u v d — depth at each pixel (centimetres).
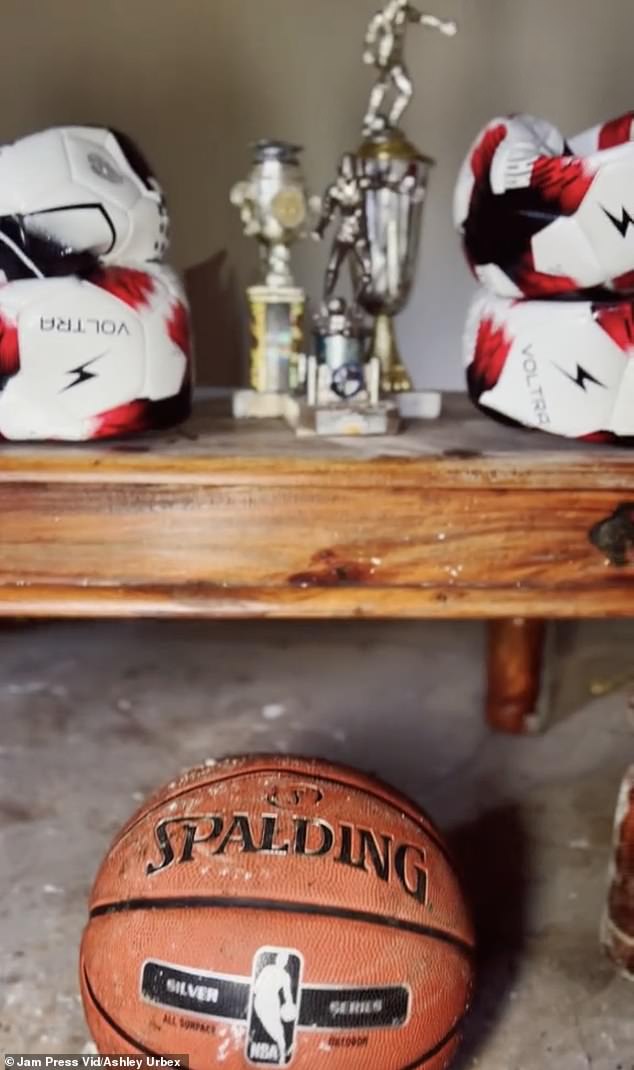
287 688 128
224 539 67
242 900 57
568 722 121
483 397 79
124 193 71
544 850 95
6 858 91
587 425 73
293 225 91
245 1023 55
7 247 67
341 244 90
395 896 59
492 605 69
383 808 64
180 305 75
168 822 62
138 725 117
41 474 65
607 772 110
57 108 125
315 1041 56
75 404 69
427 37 127
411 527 68
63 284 68
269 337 90
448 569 68
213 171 129
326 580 68
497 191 73
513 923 84
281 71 126
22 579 67
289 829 61
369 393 81
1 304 66
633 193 67
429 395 91
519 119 77
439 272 134
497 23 127
